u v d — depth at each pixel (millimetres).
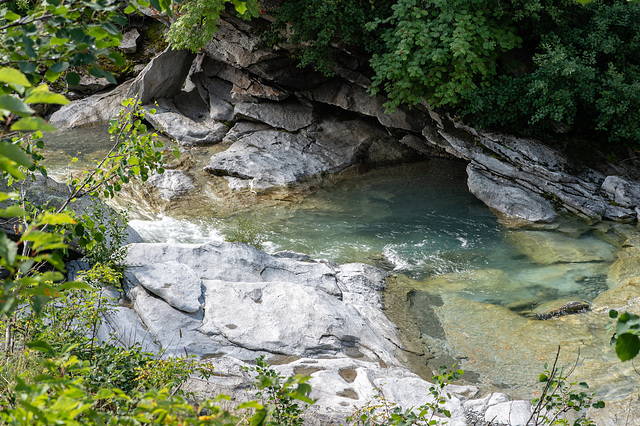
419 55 13719
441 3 13484
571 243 12078
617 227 12688
